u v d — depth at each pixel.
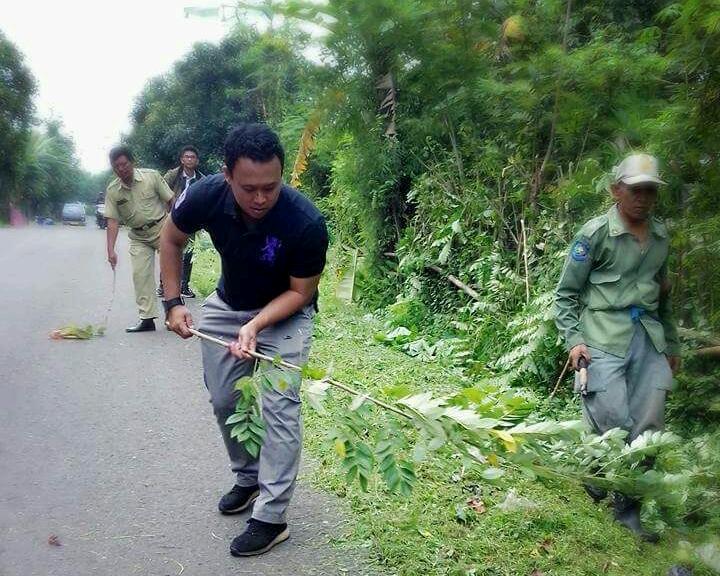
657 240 4.04
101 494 4.25
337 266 11.13
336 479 4.39
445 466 4.52
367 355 7.37
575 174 5.78
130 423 5.41
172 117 27.58
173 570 3.47
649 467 3.75
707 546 3.42
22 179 54.50
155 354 7.43
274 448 3.58
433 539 3.70
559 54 5.51
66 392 6.10
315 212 3.52
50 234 28.48
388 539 3.70
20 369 6.73
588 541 3.75
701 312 4.57
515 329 6.44
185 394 6.14
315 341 7.90
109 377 6.57
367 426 3.04
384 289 9.83
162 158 28.75
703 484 3.60
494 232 7.46
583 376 4.02
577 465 3.26
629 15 6.15
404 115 7.68
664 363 4.06
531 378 6.20
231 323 3.76
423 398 3.01
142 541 3.73
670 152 4.27
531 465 3.04
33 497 4.18
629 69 5.15
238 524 3.93
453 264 8.14
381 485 4.29
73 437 5.11
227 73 26.69
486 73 5.53
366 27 4.39
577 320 4.11
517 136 6.73
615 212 4.04
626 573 3.48
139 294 8.41
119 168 8.16
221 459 4.79
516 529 3.82
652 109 5.03
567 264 4.09
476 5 4.93
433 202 8.42
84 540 3.73
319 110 5.61
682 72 4.54
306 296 3.63
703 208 4.26
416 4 4.39
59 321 8.98
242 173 3.21
